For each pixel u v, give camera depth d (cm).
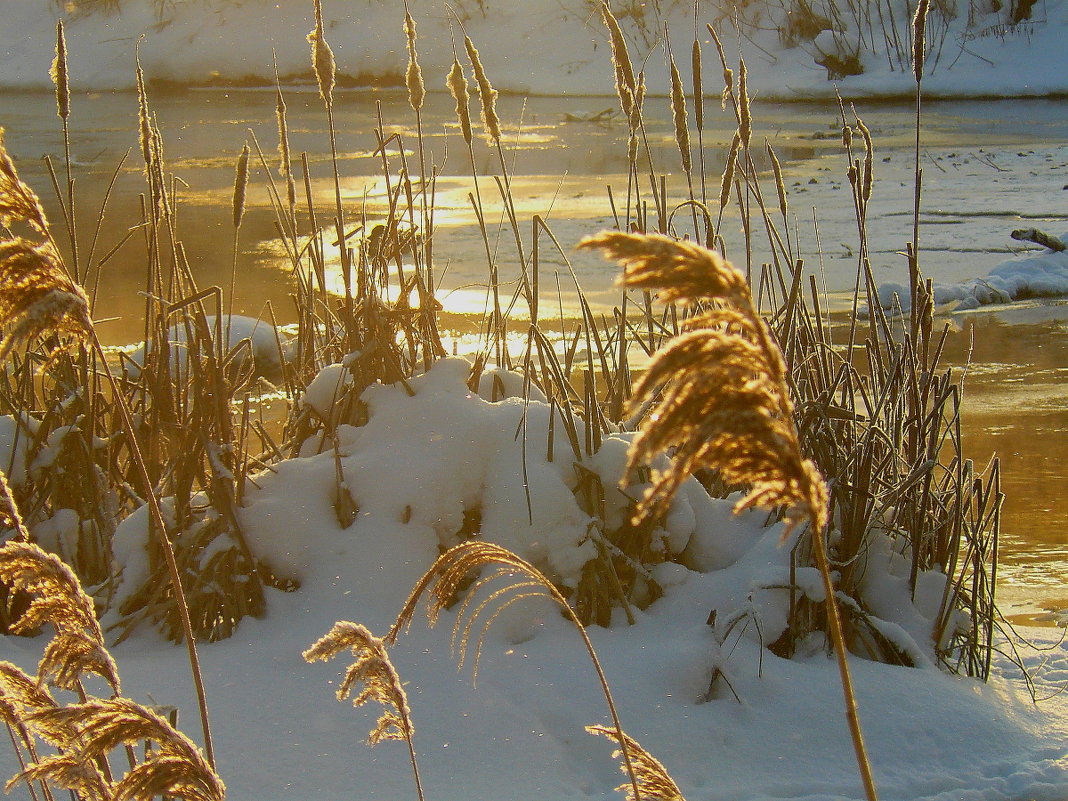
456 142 2730
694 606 383
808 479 144
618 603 390
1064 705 359
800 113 3114
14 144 2630
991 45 3478
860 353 859
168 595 382
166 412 405
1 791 284
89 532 414
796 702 341
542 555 382
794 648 378
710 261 140
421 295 443
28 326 185
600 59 3909
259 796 290
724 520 413
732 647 362
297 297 471
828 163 2167
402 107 3581
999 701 358
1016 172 1955
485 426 403
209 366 390
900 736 331
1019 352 888
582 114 3184
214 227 1555
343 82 4112
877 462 409
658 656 351
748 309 141
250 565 378
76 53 4350
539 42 4028
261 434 434
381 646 213
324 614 371
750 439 142
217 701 329
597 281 1148
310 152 2548
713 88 3541
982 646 385
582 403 439
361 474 397
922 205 1625
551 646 361
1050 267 1150
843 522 393
